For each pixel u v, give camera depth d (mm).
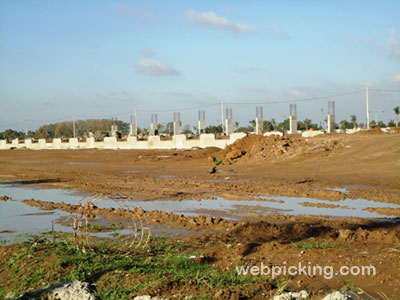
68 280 7852
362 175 22438
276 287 7176
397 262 7770
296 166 27297
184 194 18844
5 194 21266
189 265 8453
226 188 20281
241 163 31031
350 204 15523
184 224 12859
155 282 7484
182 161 36719
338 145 29844
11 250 10133
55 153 58344
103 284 7738
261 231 11688
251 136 34938
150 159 40438
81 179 26906
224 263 8516
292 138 33344
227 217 13883
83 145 65938
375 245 9430
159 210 15398
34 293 7359
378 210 14148
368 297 6578
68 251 9539
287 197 17469
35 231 12695
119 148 57781
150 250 9922
